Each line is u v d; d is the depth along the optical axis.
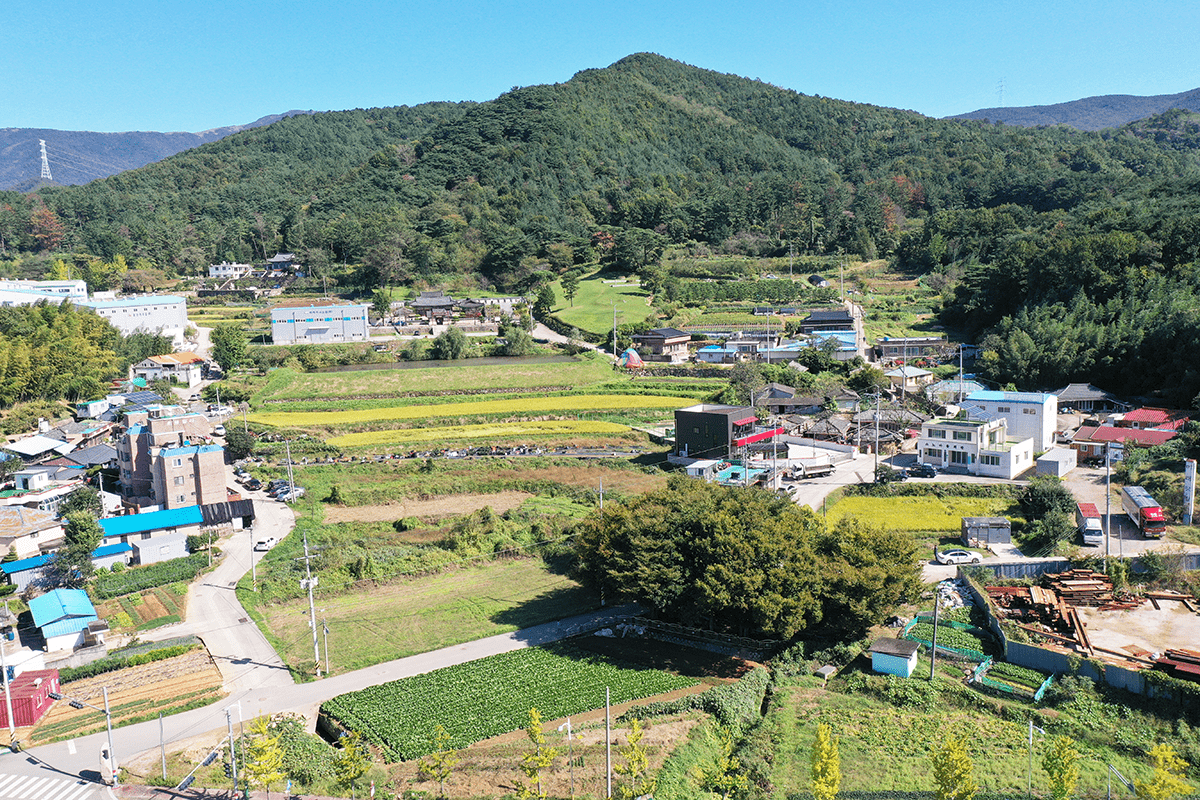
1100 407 146.12
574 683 68.75
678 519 78.94
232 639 78.75
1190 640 68.56
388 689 68.31
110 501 110.06
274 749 52.44
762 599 69.38
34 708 64.56
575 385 175.62
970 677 66.94
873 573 71.44
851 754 58.38
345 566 94.44
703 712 63.66
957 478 114.56
